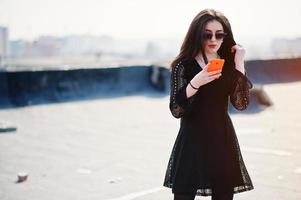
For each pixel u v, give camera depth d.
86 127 9.92
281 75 21.23
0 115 11.59
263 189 5.50
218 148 3.38
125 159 7.14
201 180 3.38
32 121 10.72
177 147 3.54
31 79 13.95
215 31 3.37
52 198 5.32
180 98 3.28
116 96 15.32
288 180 5.87
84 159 7.16
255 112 11.87
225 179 3.38
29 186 5.80
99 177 6.18
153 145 8.15
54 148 7.96
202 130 3.39
